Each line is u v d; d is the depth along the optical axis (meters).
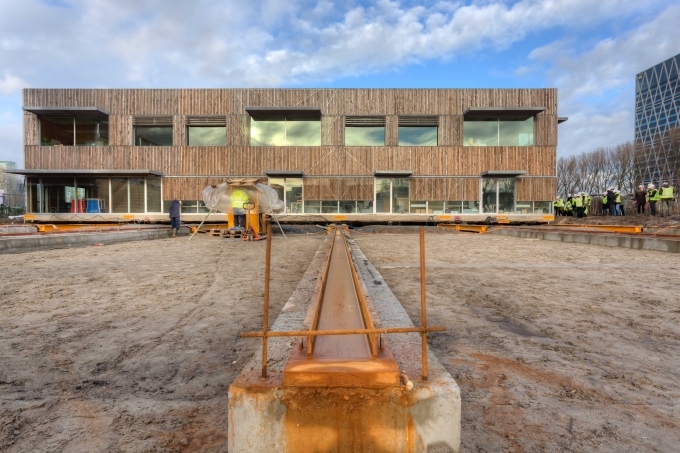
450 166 23.25
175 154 23.14
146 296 4.79
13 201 46.88
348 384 1.49
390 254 9.34
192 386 2.44
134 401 2.25
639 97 123.75
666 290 5.16
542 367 2.70
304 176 23.17
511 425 1.99
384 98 23.36
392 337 2.22
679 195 40.31
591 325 3.66
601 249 10.73
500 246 11.72
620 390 2.37
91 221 22.58
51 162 22.88
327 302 2.68
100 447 1.83
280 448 1.51
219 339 3.26
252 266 7.26
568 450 1.79
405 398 1.49
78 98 23.05
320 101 23.34
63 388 2.40
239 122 23.22
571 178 60.41
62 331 3.44
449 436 1.51
